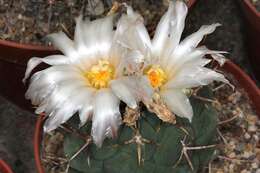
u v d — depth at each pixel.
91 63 0.24
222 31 0.38
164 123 0.23
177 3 0.24
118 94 0.22
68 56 0.24
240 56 0.38
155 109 0.22
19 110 0.38
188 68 0.23
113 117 0.22
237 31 0.38
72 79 0.23
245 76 0.31
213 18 0.38
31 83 0.23
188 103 0.22
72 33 0.32
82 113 0.22
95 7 0.32
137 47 0.23
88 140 0.23
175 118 0.23
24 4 0.33
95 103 0.22
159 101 0.22
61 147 0.30
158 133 0.23
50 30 0.32
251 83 0.31
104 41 0.24
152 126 0.23
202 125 0.24
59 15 0.32
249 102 0.31
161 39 0.24
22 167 0.36
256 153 0.30
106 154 0.23
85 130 0.24
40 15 0.33
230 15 0.38
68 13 0.32
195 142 0.24
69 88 0.22
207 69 0.23
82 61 0.24
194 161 0.25
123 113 0.24
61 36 0.24
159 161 0.23
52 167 0.30
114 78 0.23
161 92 0.23
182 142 0.23
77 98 0.22
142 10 0.32
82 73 0.24
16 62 0.32
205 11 0.38
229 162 0.29
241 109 0.31
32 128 0.37
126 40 0.23
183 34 0.35
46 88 0.23
